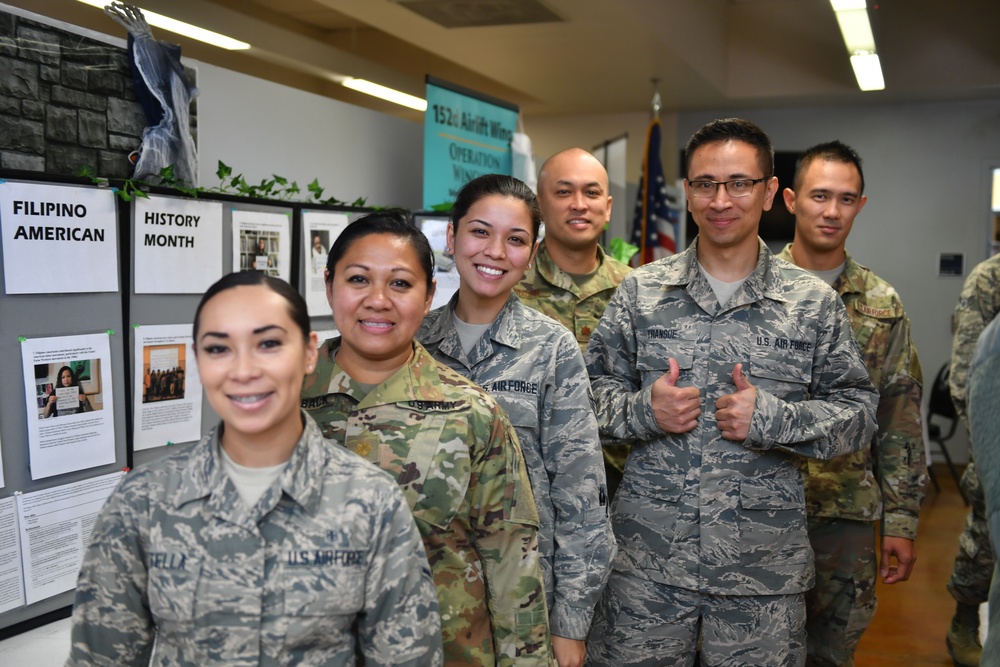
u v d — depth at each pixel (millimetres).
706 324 2117
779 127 8797
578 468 1791
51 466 1924
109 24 5730
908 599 4309
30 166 2043
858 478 2555
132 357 2129
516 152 4410
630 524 2129
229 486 1232
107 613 1229
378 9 5746
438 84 3924
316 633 1214
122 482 1263
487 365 1839
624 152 7383
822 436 1981
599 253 2865
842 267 2744
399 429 1501
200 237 2324
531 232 1842
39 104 2062
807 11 8023
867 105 8492
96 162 2209
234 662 1191
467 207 1835
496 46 6594
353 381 1546
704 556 2041
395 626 1270
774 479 2062
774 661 2039
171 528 1219
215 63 7547
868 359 2633
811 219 2688
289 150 3656
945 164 8281
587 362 2291
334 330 2875
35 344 1888
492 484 1555
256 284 1231
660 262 2268
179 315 2264
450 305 1956
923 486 2627
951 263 8273
